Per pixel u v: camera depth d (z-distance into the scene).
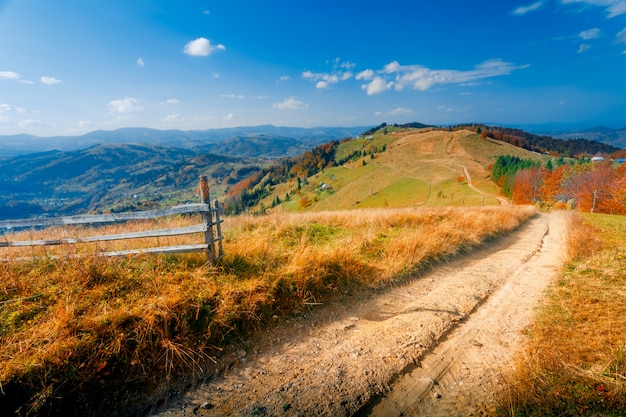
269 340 4.54
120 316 4.02
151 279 5.04
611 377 3.24
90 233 8.05
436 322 5.02
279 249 7.38
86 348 3.61
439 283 6.85
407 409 3.24
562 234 12.77
